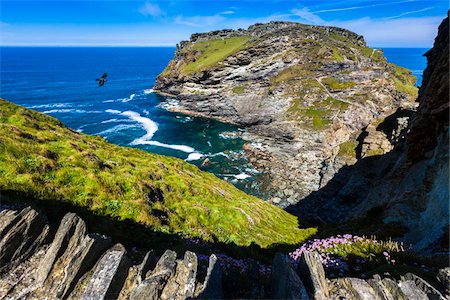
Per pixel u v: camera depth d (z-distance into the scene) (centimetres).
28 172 1493
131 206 1612
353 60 13588
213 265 805
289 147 8319
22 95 14338
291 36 13638
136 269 830
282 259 799
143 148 8256
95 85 18688
